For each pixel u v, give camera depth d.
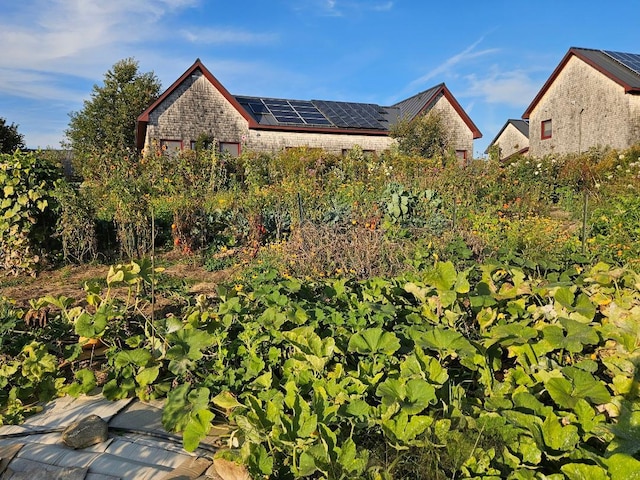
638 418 2.03
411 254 5.69
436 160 15.89
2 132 26.30
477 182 10.98
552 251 6.21
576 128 22.73
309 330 2.98
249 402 2.51
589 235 7.46
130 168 10.95
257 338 3.18
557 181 14.10
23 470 2.39
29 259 6.70
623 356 2.75
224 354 3.12
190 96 20.83
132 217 7.58
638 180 11.98
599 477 1.79
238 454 2.30
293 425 2.26
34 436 2.71
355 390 2.53
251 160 16.70
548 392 2.54
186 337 3.11
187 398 2.74
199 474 2.33
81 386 3.10
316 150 18.55
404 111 25.22
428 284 3.44
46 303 3.98
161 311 4.54
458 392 2.53
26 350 3.21
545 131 24.56
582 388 2.41
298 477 2.08
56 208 6.98
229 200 9.41
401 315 3.59
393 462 2.00
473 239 6.37
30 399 3.14
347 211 7.75
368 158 17.33
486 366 2.72
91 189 9.51
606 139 21.34
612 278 3.63
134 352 3.14
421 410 2.25
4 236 6.65
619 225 7.17
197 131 20.91
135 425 2.78
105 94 38.88
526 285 3.81
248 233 7.96
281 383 2.90
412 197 8.20
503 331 2.91
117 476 2.32
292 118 22.64
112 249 7.87
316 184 10.57
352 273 5.39
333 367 2.96
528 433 2.10
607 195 11.26
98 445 2.59
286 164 16.48
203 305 4.14
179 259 7.52
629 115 20.50
